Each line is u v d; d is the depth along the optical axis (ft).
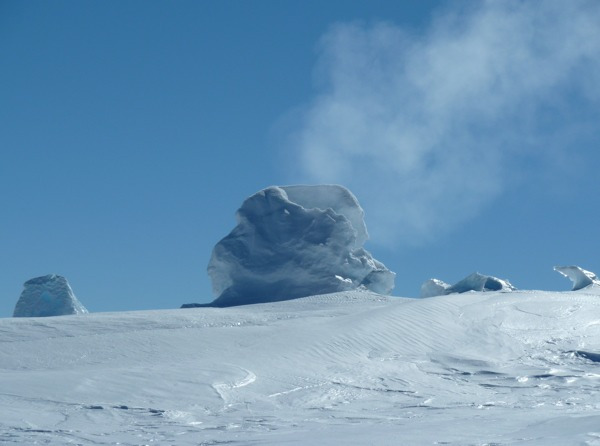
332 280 140.05
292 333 76.48
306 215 144.97
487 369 68.74
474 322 85.35
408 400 56.75
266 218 145.18
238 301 140.36
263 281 141.90
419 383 62.85
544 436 34.94
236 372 61.00
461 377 65.77
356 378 63.10
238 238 145.07
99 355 69.77
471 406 54.03
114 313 102.17
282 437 39.86
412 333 78.89
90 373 58.23
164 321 90.07
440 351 75.20
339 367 66.39
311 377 62.49
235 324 89.04
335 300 114.01
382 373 65.41
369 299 115.24
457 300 93.25
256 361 66.03
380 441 35.88
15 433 42.34
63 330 84.84
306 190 151.33
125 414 48.83
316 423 46.93
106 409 49.78
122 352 70.59
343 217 143.54
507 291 104.53
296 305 111.65
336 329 78.02
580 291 108.78
